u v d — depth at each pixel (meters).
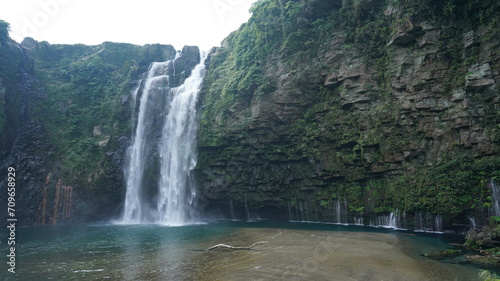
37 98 35.66
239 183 30.67
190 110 34.53
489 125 18.23
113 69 40.75
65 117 35.91
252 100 30.20
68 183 32.09
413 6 21.70
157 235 21.33
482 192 17.89
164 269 12.04
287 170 29.05
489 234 15.32
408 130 21.41
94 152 33.91
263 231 21.62
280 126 28.77
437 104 20.28
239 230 22.67
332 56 26.48
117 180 33.62
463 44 19.94
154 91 37.59
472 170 18.39
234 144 30.86
